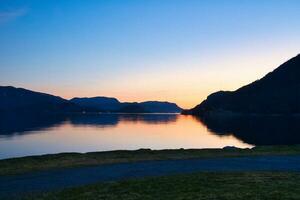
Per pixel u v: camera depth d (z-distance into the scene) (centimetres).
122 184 1806
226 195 1529
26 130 13175
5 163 2564
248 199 1460
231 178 1930
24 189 1766
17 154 6506
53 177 2070
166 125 17238
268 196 1503
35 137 10294
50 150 7262
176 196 1534
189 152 3177
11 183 1909
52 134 11425
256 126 14162
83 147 7844
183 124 18162
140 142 8856
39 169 2333
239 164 2534
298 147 3538
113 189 1702
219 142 8531
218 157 2903
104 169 2334
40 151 7069
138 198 1520
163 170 2288
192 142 8681
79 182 1927
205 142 8606
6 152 6838
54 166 2445
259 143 7894
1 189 1775
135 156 2931
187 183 1800
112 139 9719
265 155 3033
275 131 11300
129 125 17275
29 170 2295
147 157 2881
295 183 1781
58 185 1853
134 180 1903
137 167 2411
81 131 12888
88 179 2008
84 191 1683
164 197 1524
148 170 2291
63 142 8938
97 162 2627
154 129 14075
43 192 1694
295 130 11488
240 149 3391
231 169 2309
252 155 3019
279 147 3559
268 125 14525
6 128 14125
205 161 2688
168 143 8544
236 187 1689
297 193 1555
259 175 2027
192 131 12612
